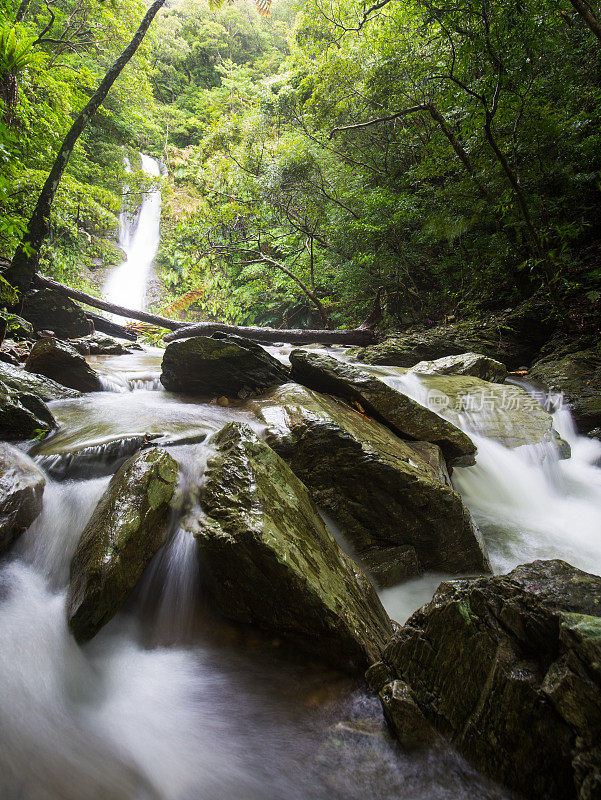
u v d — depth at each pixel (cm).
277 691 194
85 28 1262
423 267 1072
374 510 311
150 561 237
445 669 160
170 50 2844
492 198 809
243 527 219
